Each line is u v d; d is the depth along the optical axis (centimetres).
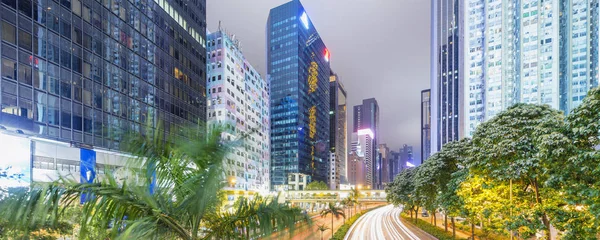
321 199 10275
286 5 17412
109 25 3884
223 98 8350
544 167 1780
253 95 10494
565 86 9269
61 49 3186
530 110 2058
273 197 564
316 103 19138
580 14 9106
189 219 545
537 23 9669
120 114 3944
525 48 9800
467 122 11606
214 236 554
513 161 2002
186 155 560
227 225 554
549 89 9356
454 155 3262
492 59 10944
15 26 2767
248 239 541
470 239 3412
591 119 1330
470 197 2673
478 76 11519
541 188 2080
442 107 17575
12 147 2547
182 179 571
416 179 4088
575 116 1416
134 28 4378
